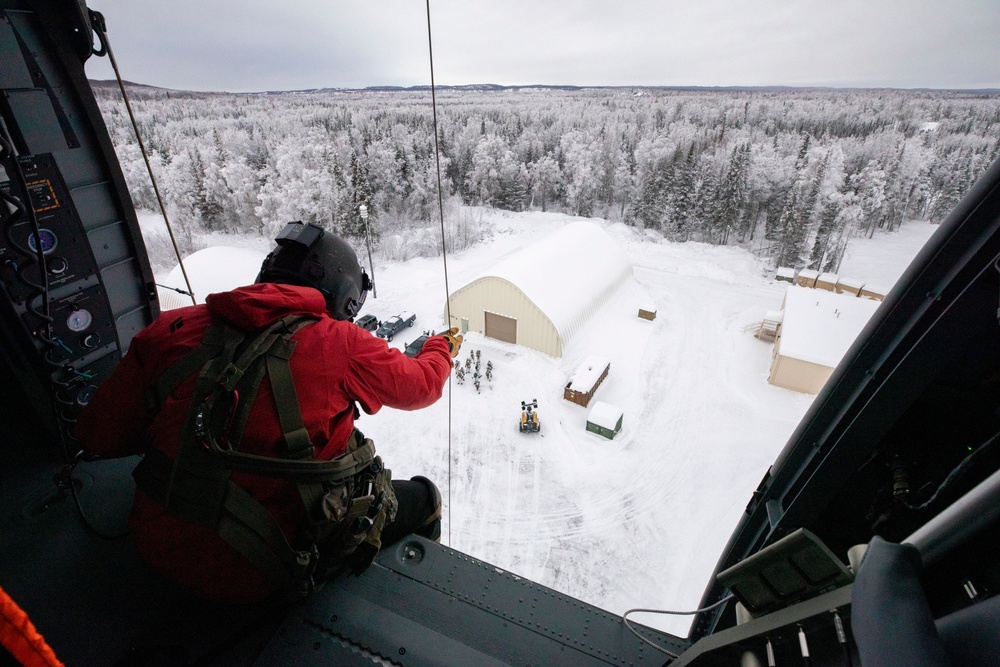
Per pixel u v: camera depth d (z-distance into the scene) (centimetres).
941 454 172
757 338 2020
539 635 198
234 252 2062
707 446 1384
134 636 169
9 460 258
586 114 6469
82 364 277
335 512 143
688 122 6016
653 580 980
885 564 91
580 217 4522
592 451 1357
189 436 123
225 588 143
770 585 125
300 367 129
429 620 191
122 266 291
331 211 3014
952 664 78
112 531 216
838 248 2878
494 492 1198
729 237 3841
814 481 194
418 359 179
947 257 144
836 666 103
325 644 173
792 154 4138
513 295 1853
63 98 238
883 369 166
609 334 2028
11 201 220
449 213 3653
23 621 63
